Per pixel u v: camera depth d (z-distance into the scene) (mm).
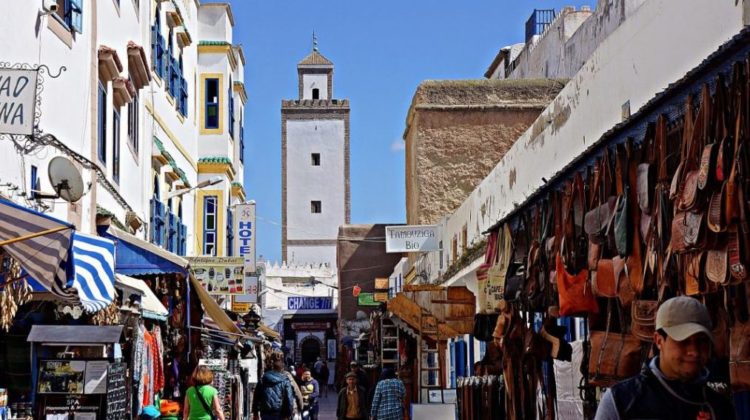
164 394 15836
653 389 4320
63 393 9875
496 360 11953
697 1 7820
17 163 9984
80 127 12680
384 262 51375
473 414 11977
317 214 79625
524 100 27828
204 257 21812
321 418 32281
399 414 15055
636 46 9344
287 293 64125
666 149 5711
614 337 6727
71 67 12250
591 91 10891
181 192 22094
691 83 5273
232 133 29797
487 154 27719
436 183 27656
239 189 30500
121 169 16625
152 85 20281
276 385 15586
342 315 51000
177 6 23219
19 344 10102
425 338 19797
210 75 28094
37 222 7637
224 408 17672
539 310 9102
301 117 80438
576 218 7512
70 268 7793
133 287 11820
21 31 10211
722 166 4766
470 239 19375
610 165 6641
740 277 4742
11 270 8062
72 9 12281
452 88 27922
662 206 5641
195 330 16750
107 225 13250
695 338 4246
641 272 6098
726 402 4395
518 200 14758
